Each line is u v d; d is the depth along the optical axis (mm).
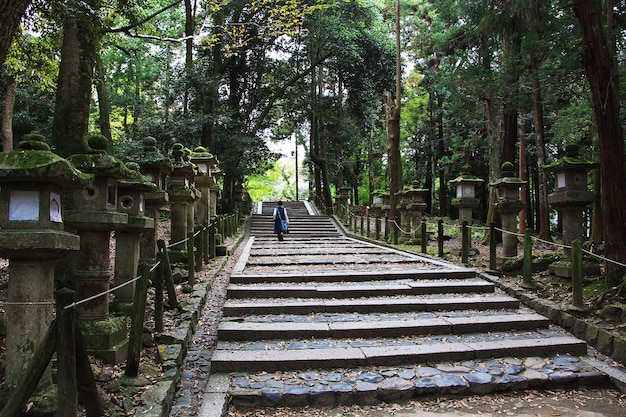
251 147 20969
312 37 22078
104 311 4410
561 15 10039
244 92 24672
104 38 10594
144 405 3545
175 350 4668
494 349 5430
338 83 27250
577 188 7305
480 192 29922
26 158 3012
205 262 9188
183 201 8773
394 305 6734
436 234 16781
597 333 5703
